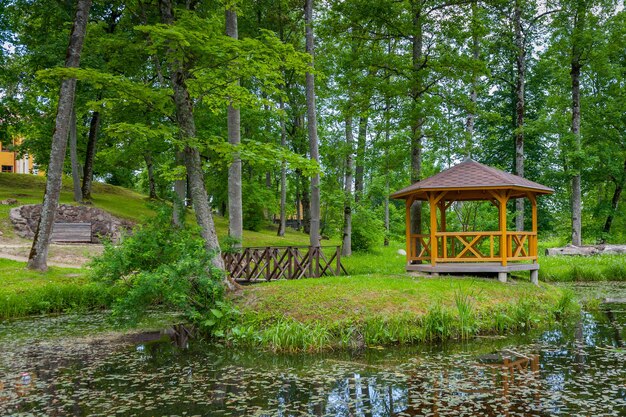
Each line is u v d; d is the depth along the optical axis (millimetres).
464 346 8633
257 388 6383
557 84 25016
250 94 11289
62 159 14727
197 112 18672
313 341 8523
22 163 44375
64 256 18000
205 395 6109
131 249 9414
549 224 28016
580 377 6617
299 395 6078
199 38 9211
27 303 12023
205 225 10664
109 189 30188
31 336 9672
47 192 14531
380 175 24234
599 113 26109
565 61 23375
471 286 11078
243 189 27516
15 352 8438
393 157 16375
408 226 13625
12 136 27312
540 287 12266
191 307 9836
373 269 16391
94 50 17391
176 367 7480
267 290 10664
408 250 13609
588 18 22562
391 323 9125
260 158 10773
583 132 26344
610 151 25453
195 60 10820
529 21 22984
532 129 22047
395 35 15484
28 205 20734
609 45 22828
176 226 10055
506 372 6938
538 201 28141
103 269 9406
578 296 14078
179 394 6152
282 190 29062
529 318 10227
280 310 9625
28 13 21172
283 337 8586
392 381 6586
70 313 12219
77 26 14008
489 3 15992
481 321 9641
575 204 24156
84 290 13031
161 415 5418
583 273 17422
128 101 10906
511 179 12141
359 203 21562
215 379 6816
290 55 10273
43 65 19047
